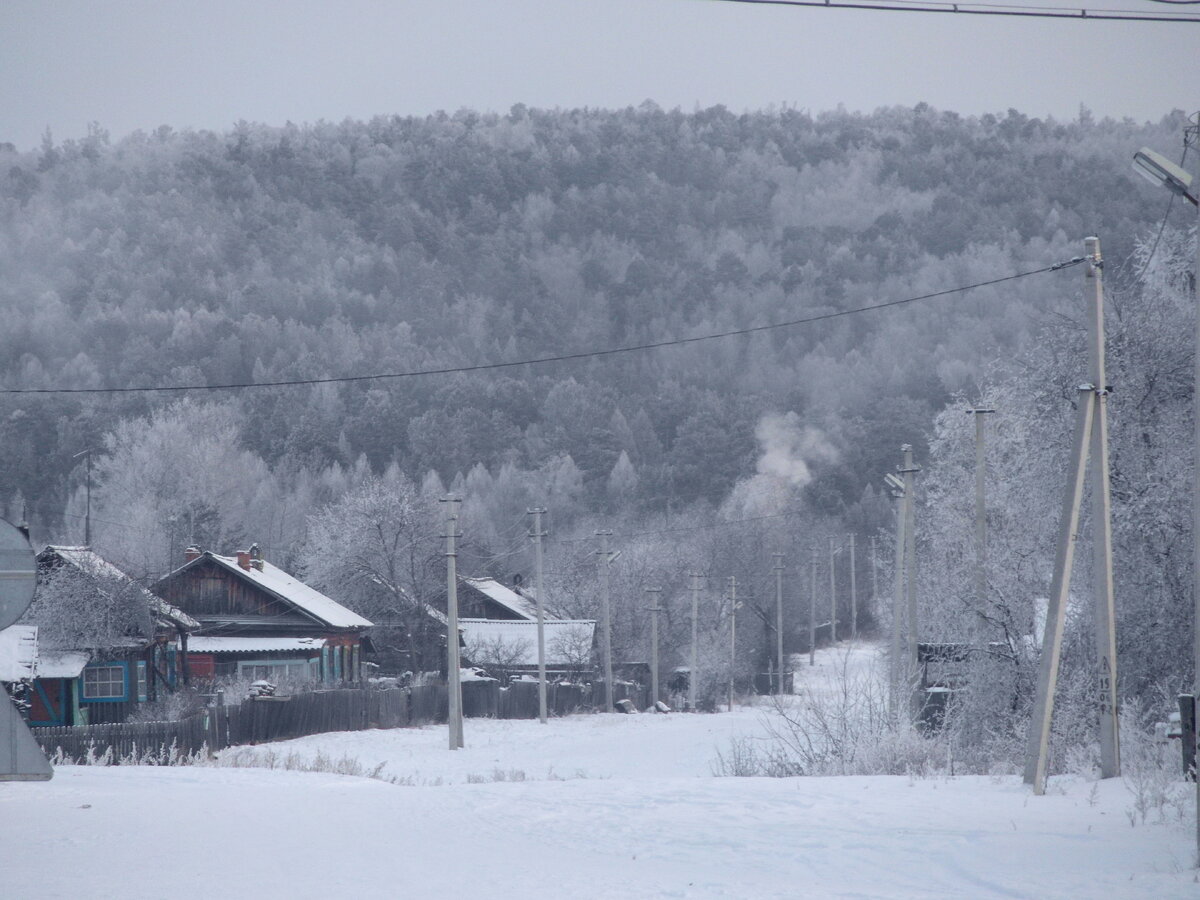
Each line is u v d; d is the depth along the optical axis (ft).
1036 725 153.38
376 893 78.28
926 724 275.18
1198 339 100.94
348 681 578.25
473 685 579.48
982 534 293.64
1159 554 247.29
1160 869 87.76
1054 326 277.44
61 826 114.01
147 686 448.24
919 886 84.94
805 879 88.79
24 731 93.86
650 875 90.17
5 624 88.48
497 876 87.92
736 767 249.34
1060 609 156.04
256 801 148.66
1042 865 91.81
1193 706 109.40
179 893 76.69
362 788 180.34
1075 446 159.22
